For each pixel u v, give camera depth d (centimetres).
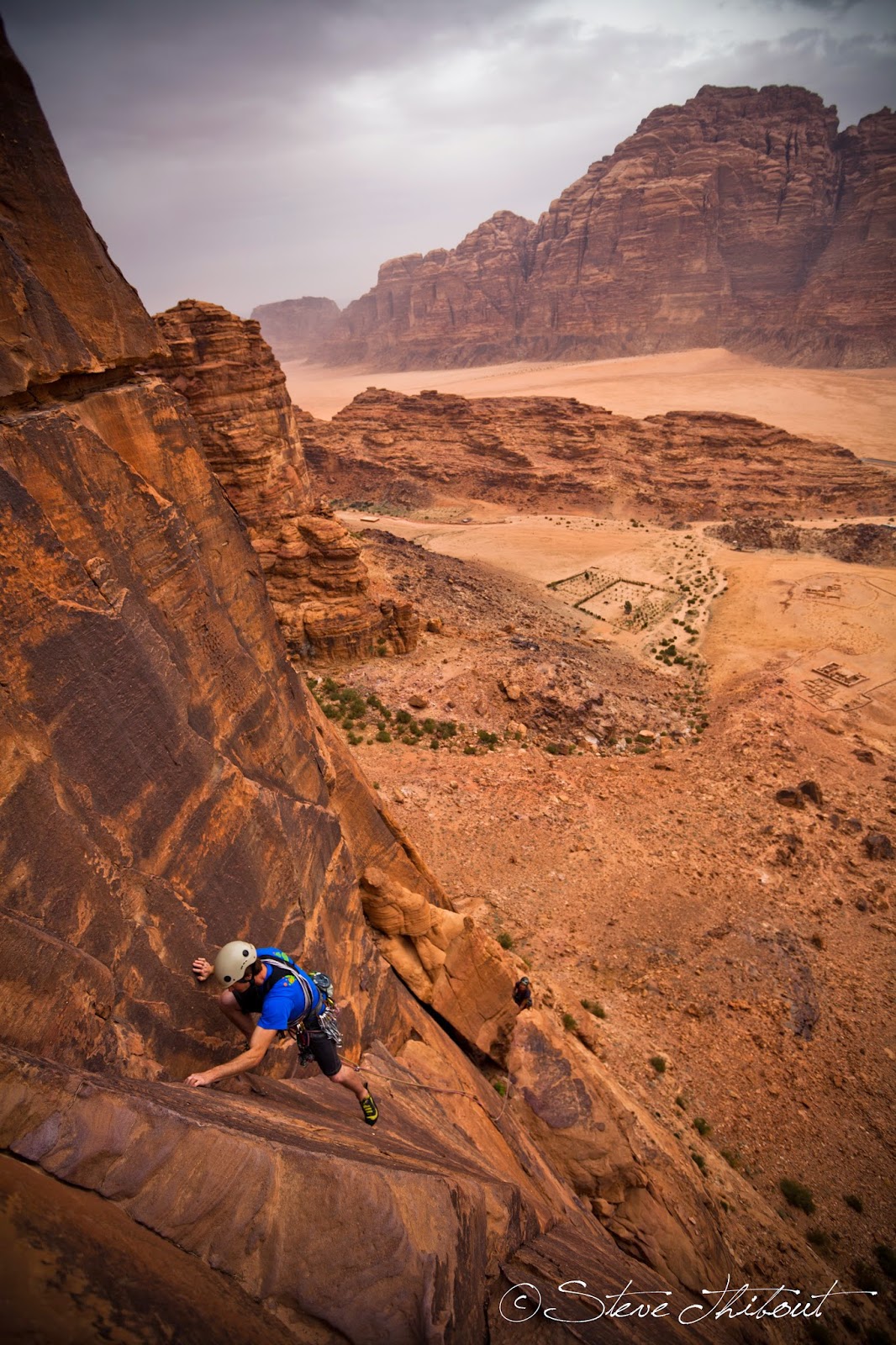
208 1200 439
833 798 4509
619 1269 1009
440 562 9694
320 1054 693
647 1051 2380
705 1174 1919
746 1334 1360
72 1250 329
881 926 3275
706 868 3497
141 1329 312
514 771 4247
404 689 5094
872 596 8331
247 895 806
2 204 620
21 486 564
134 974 606
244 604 997
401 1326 454
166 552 778
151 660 696
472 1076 1400
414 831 3453
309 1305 432
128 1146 429
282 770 1015
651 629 8281
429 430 17575
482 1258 630
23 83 618
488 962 1612
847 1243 1958
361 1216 485
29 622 558
